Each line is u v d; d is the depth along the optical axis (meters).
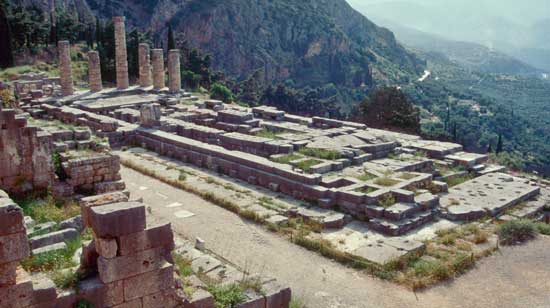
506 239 16.66
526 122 149.25
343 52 186.38
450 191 21.47
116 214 9.09
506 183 22.84
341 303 12.68
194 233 16.45
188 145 25.59
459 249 15.85
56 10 111.62
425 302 12.84
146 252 9.58
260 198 19.89
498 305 12.77
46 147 17.39
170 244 9.95
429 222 18.25
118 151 27.84
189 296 10.48
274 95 98.00
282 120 35.47
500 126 137.50
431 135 58.28
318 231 17.02
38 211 15.52
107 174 18.42
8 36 62.84
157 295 9.86
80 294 9.09
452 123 116.25
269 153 25.19
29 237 12.44
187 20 149.12
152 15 146.00
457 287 13.64
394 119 52.25
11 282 8.56
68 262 10.55
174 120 32.19
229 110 35.91
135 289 9.58
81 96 43.59
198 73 87.50
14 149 16.81
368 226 17.61
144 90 49.22
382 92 54.31
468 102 176.38
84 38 86.06
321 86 154.25
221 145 27.94
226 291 11.12
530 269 14.74
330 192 19.06
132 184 21.78
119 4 144.12
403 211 17.56
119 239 9.23
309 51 174.25
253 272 13.77
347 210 18.67
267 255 15.14
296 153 24.66
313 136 28.45
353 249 15.59
